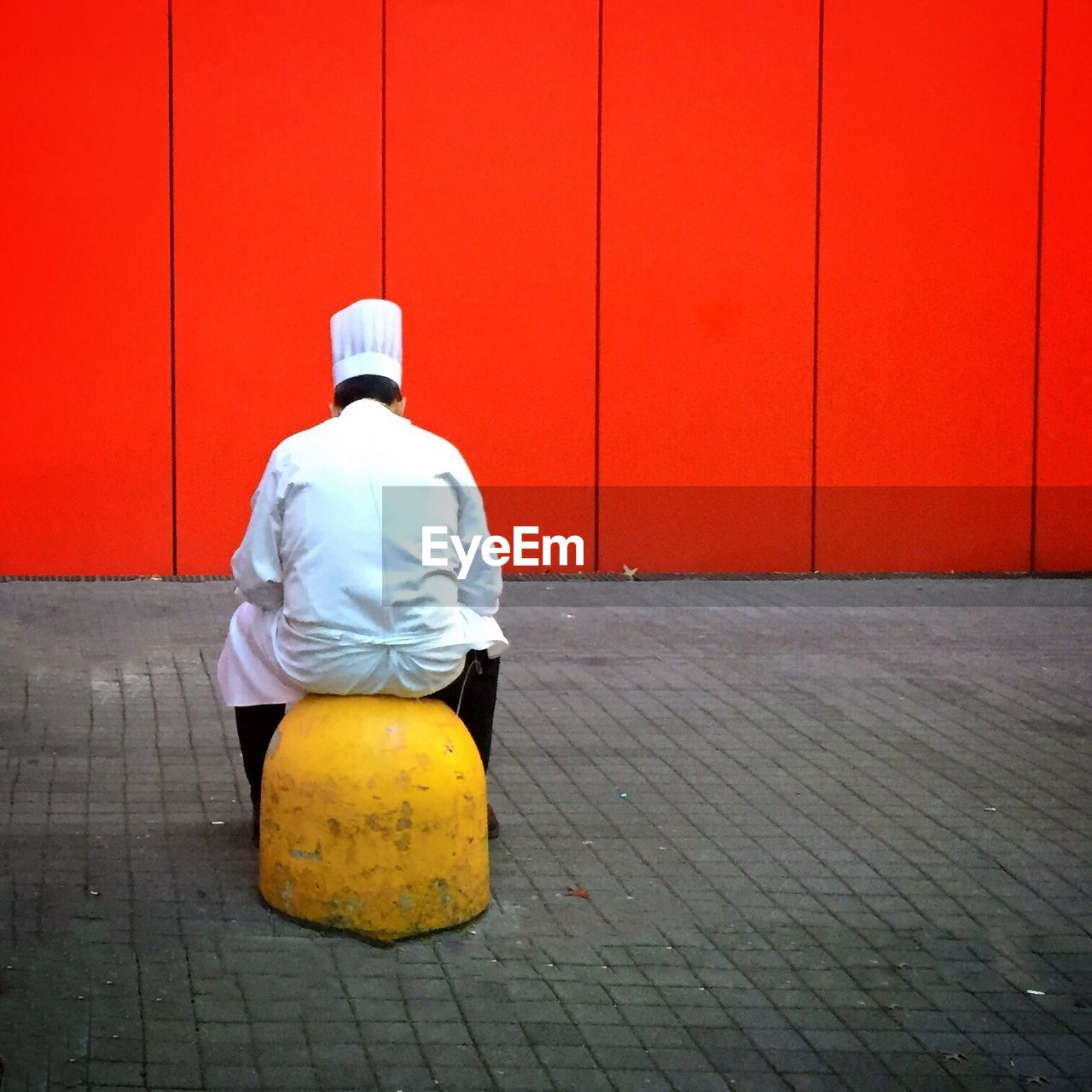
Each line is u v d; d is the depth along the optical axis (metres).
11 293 10.25
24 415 10.34
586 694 7.62
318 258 10.49
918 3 10.84
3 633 8.70
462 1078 3.76
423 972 4.35
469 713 5.18
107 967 4.30
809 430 11.04
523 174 10.64
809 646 8.80
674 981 4.34
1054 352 11.14
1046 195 11.02
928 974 4.44
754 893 5.04
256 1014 4.04
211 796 5.91
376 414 4.80
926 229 10.98
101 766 6.26
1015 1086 3.81
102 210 10.28
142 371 10.41
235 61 10.31
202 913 4.72
